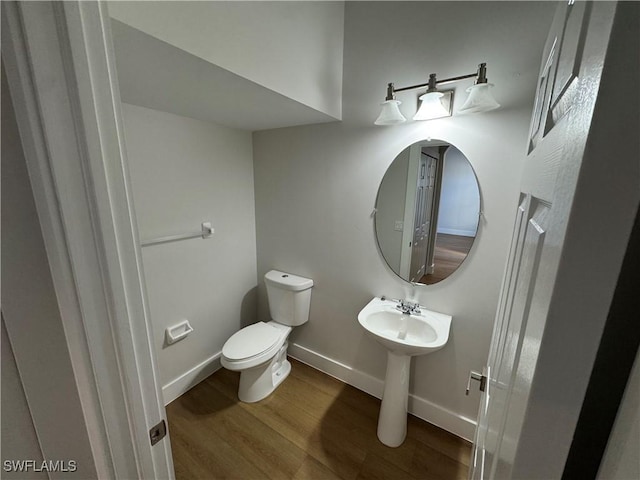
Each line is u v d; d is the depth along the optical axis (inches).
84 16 16.6
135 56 35.0
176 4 32.7
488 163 53.4
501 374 23.6
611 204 8.9
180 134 67.8
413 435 65.3
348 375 81.4
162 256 68.4
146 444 23.4
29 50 15.3
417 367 68.6
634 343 11.4
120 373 21.1
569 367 10.5
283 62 48.8
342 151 70.4
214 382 81.7
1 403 18.6
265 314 96.7
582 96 10.4
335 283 79.1
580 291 9.9
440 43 54.0
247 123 74.5
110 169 18.8
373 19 60.1
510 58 48.4
